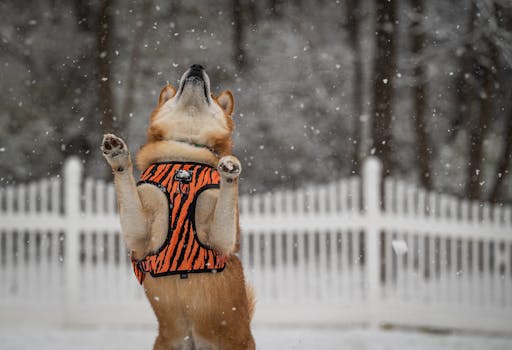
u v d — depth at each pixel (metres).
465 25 15.14
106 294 8.64
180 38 17.53
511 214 8.71
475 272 8.61
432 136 17.84
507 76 16.08
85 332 8.19
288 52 17.56
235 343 4.07
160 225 3.89
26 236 15.30
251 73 17.84
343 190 8.65
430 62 14.91
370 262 8.59
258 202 8.63
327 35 17.98
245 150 17.73
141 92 17.27
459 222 8.61
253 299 4.50
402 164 17.66
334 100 17.88
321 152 18.02
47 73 17.94
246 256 8.77
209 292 3.94
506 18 14.53
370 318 8.54
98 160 17.94
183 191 3.90
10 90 17.67
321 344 7.58
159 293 3.96
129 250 4.04
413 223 8.60
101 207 8.63
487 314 8.52
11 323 8.53
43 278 8.66
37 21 17.84
